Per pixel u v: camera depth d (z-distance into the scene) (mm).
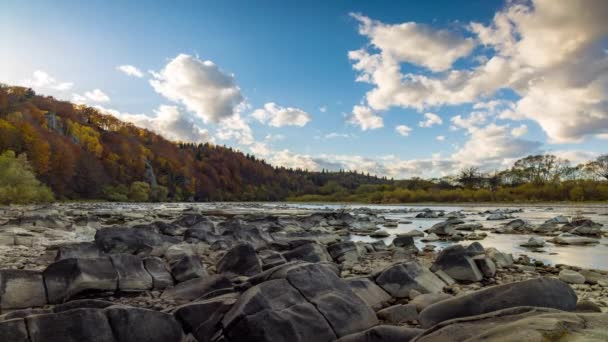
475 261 11609
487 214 48031
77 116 133625
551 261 14578
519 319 4254
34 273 8219
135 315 5684
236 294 7078
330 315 6227
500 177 106438
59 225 22516
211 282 8617
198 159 172875
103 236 14047
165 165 140000
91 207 60906
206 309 6223
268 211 57812
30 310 6445
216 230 20875
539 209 57250
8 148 76125
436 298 7316
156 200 115688
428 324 5918
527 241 20281
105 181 101125
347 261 13688
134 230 14781
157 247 14375
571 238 20188
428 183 115625
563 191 78875
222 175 164250
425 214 45125
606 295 8938
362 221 34125
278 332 5555
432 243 20953
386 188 120312
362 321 6473
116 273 8891
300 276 6883
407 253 15336
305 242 16391
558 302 5766
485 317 4496
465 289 9711
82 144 110188
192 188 140250
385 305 8172
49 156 83562
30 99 125125
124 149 124812
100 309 5562
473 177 108438
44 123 103125
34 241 16562
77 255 11633
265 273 7637
